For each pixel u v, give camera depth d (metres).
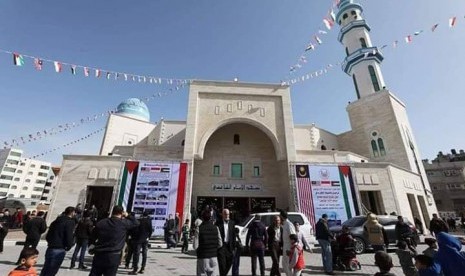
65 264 9.66
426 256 4.54
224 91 24.22
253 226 8.06
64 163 20.61
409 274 6.90
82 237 9.11
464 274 4.02
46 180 88.56
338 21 39.03
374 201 22.91
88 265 9.64
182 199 19.41
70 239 6.34
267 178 24.73
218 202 23.83
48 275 6.04
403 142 28.08
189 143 21.69
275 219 8.31
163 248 15.30
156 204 19.06
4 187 78.56
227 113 23.55
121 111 34.91
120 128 30.86
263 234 8.00
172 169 20.25
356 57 34.25
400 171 24.20
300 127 31.16
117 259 4.88
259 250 7.70
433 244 6.18
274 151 25.62
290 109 24.00
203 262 5.46
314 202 19.86
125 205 18.78
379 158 29.56
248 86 24.70
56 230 6.26
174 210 19.02
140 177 19.72
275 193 24.23
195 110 23.08
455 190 51.91
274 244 7.90
